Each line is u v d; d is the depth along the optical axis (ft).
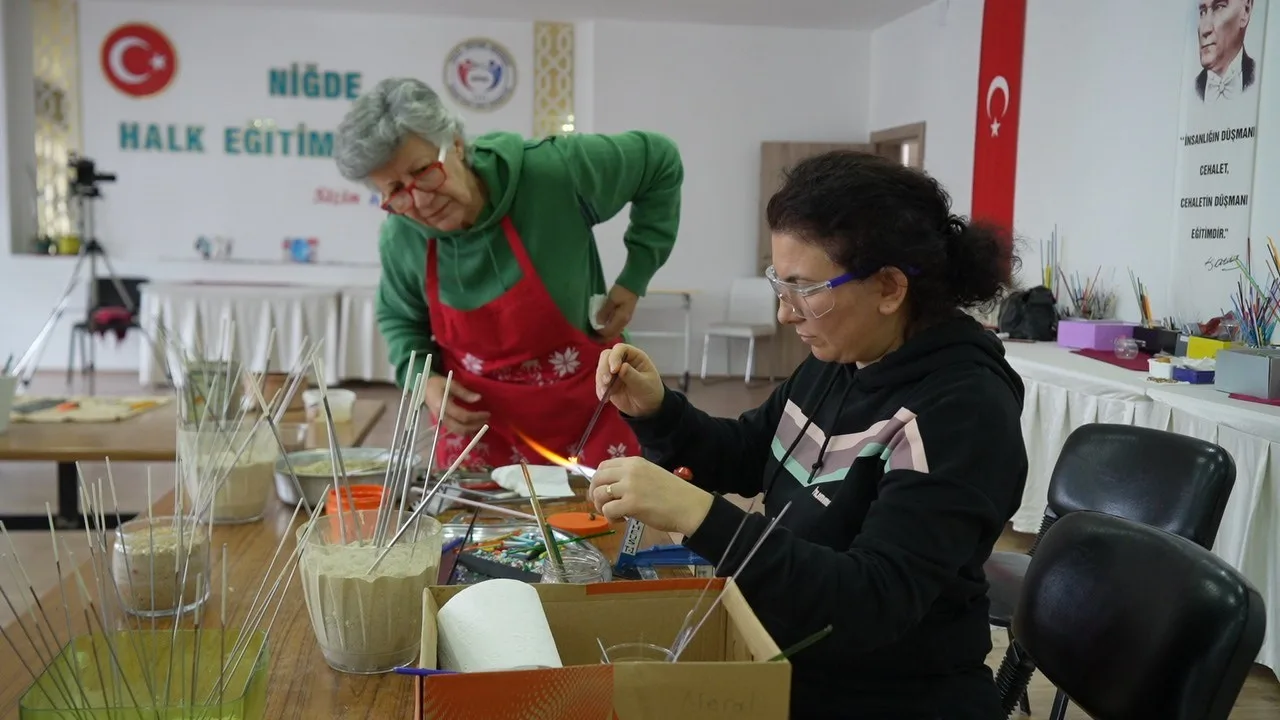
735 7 21.40
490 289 5.94
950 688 3.42
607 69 23.16
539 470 5.28
